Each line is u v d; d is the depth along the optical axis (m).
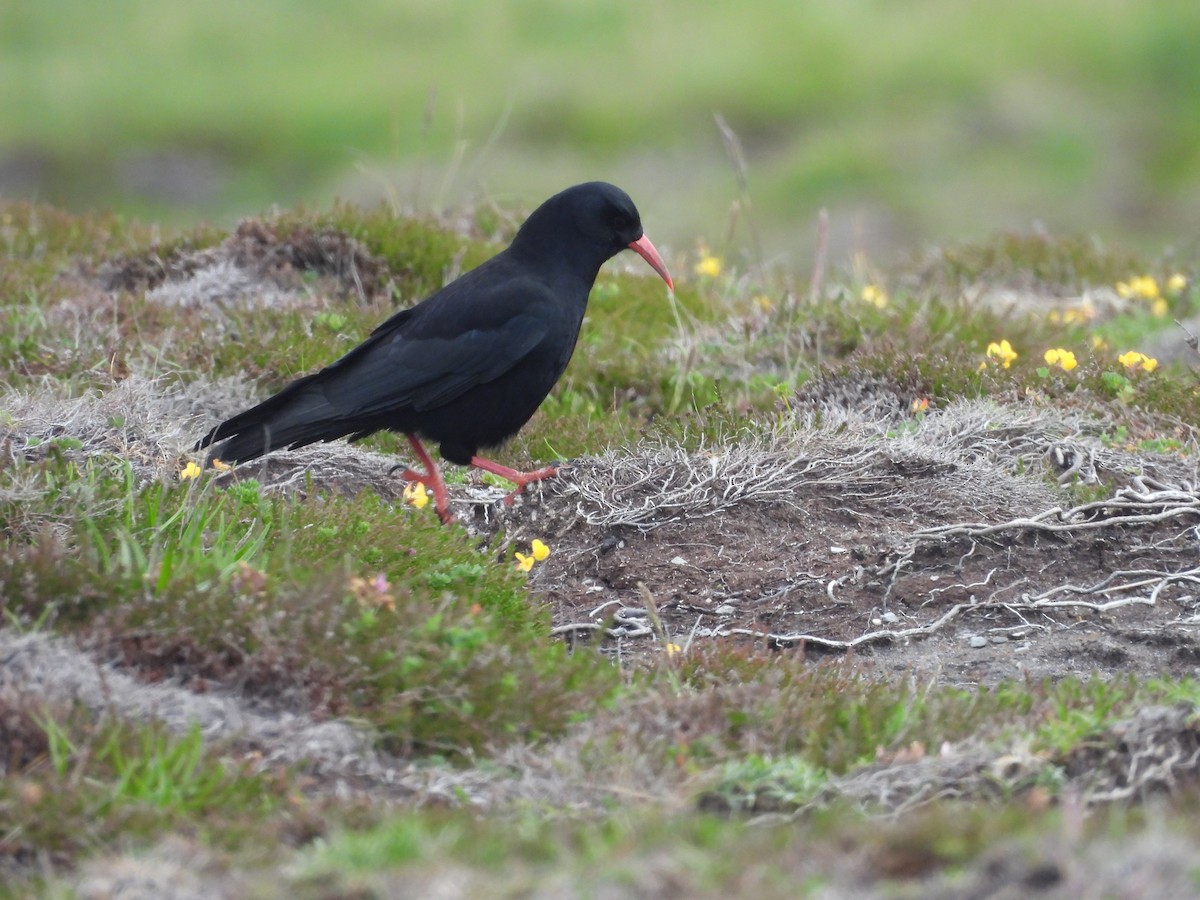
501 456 12.34
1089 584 10.24
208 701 7.40
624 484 11.27
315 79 46.22
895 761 7.20
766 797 6.86
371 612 7.89
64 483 9.56
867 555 10.46
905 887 5.71
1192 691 7.72
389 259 15.82
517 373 11.10
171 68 48.00
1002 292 18.61
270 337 13.47
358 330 13.98
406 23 51.81
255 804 6.75
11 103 44.22
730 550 10.65
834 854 5.97
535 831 6.42
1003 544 10.55
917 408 12.41
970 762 7.08
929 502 10.91
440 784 7.11
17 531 9.00
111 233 17.84
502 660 7.92
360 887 5.84
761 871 5.84
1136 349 15.52
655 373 14.18
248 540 9.15
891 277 20.28
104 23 53.09
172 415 11.82
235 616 7.75
